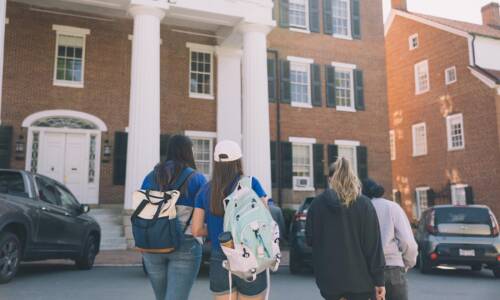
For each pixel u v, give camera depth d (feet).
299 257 32.86
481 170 76.84
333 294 11.11
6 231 24.26
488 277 33.86
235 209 9.99
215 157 10.85
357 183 11.53
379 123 74.74
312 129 69.67
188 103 62.44
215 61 64.75
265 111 52.60
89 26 58.29
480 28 90.74
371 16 76.79
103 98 57.98
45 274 29.66
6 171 27.25
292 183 67.10
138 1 47.37
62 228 28.96
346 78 74.08
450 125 83.87
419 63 91.71
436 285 29.40
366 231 11.16
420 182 89.76
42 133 55.21
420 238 36.42
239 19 53.21
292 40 70.08
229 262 9.76
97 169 56.75
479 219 34.73
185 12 51.06
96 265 35.06
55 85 56.13
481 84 77.61
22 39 55.16
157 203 11.41
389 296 13.42
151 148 46.26
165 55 61.93
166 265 11.97
